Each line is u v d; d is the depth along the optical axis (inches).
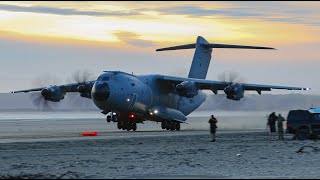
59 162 2423.7
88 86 4830.2
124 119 4832.7
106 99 4409.5
